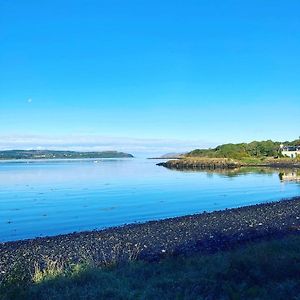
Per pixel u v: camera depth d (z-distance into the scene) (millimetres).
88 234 25688
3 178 81125
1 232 28109
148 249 20078
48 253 20422
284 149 187375
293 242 15656
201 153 198250
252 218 29938
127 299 9883
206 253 17562
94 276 11992
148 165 162875
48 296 10117
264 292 9812
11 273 11898
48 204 41938
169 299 9805
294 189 59188
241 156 172375
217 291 10188
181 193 53156
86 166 155125
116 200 45344
